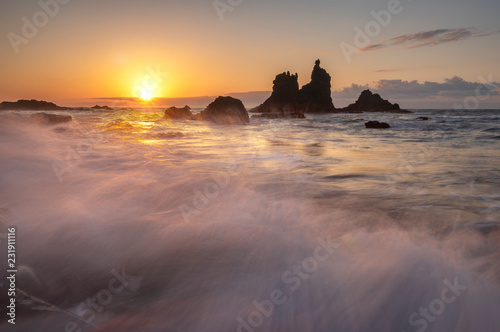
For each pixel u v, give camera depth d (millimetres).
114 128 20016
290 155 10594
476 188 6148
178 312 2479
